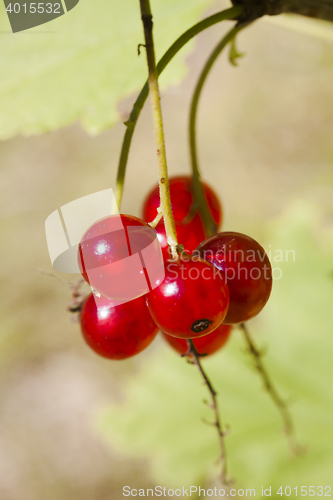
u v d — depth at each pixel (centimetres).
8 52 18
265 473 25
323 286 27
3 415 53
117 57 18
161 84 19
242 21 16
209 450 26
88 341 16
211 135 56
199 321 15
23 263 56
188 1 18
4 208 58
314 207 29
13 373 54
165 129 58
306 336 26
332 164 50
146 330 16
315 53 51
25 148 61
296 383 26
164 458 27
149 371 29
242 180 53
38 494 49
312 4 16
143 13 14
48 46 18
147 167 57
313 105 53
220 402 27
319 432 25
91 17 18
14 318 55
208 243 15
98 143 60
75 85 18
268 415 26
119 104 18
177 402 27
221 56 55
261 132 54
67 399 53
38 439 51
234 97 56
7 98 18
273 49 53
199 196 17
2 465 51
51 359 55
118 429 28
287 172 52
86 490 48
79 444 51
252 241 15
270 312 27
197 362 16
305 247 28
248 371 27
